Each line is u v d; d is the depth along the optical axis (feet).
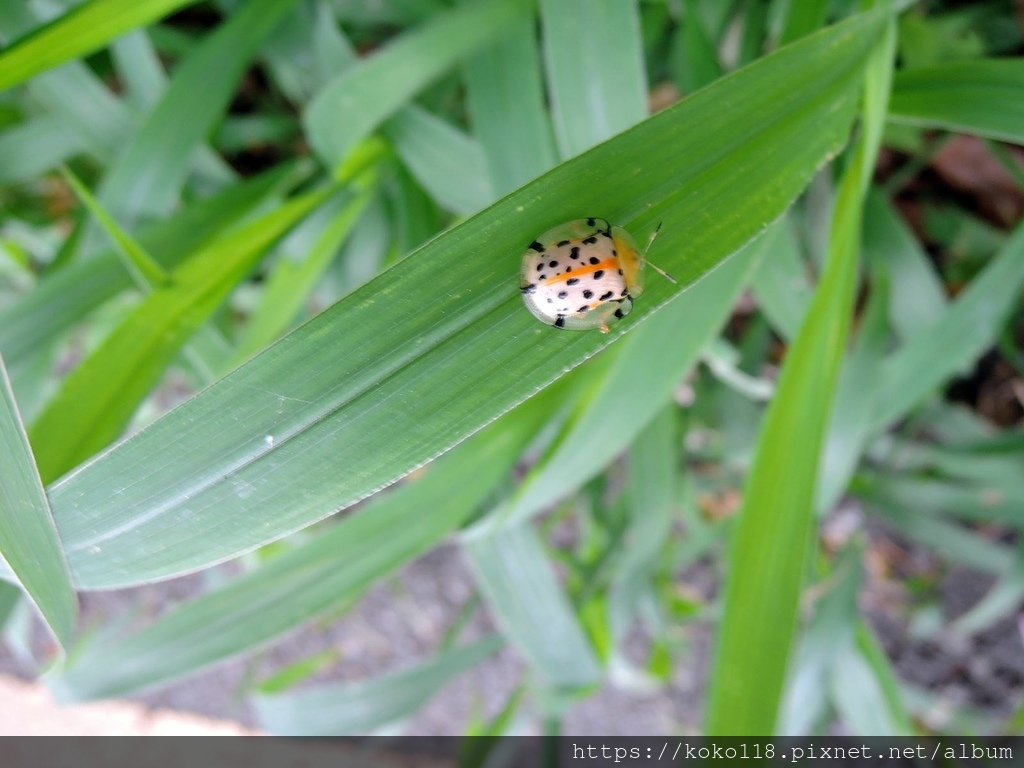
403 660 1.06
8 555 0.34
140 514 0.35
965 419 0.79
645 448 0.68
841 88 0.37
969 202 0.77
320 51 0.62
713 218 0.35
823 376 0.44
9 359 0.53
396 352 0.33
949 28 0.62
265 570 0.53
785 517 0.43
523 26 0.54
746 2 0.62
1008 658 0.93
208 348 0.59
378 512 0.52
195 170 0.67
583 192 0.34
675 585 0.97
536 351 0.34
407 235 0.64
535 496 0.55
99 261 0.55
